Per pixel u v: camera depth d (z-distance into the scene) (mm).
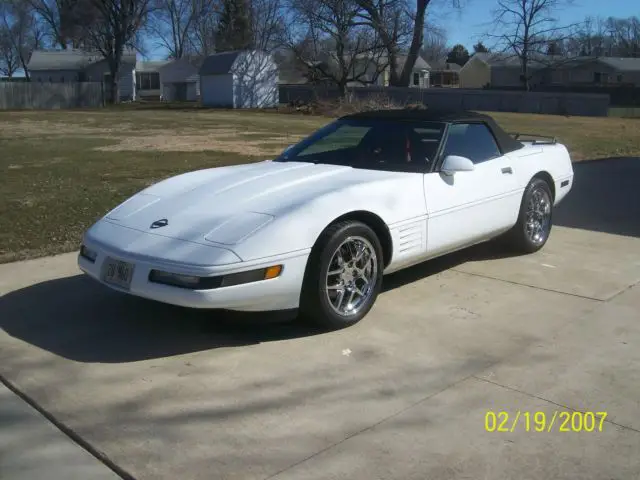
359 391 3488
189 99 64812
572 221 7645
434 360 3871
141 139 19391
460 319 4527
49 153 15000
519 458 2873
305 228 4035
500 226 5711
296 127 25812
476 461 2850
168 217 4316
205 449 2941
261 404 3348
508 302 4867
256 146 17031
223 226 4047
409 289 5172
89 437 3051
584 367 3771
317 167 5090
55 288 5191
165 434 3068
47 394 3469
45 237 6746
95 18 54000
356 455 2893
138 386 3551
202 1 72438
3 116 32844
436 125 5336
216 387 3535
